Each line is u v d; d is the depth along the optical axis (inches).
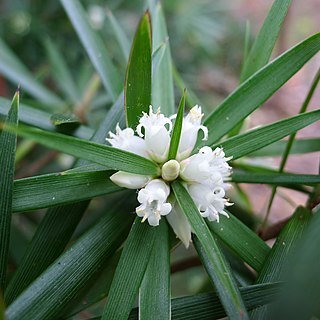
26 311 4.2
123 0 12.6
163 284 4.2
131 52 4.4
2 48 9.2
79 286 4.4
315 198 5.3
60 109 9.0
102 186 4.4
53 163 9.8
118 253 5.1
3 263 4.4
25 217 8.6
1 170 4.3
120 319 4.0
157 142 4.3
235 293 3.8
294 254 4.1
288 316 3.8
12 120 4.4
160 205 4.2
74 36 11.7
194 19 14.2
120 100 5.2
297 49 4.6
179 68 14.0
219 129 4.8
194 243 4.5
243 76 5.4
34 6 11.6
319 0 23.5
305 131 15.4
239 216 6.4
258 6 21.1
